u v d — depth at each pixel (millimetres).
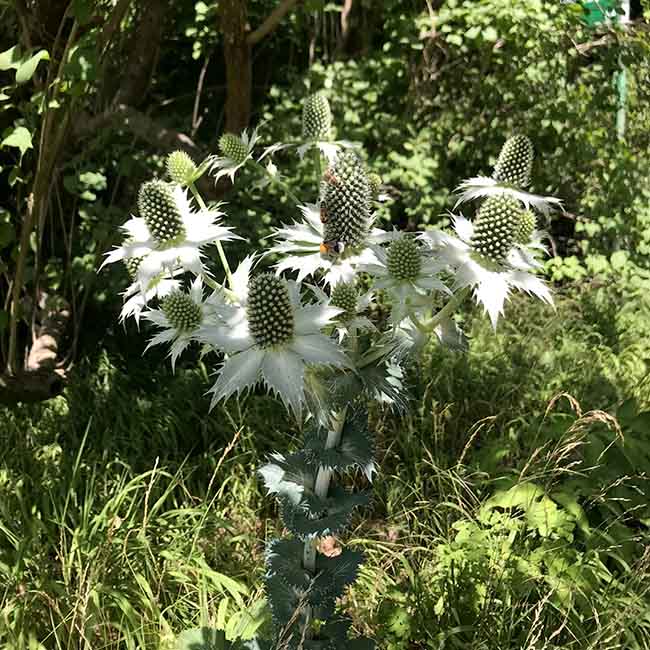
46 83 653
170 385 811
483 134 1071
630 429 647
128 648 496
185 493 672
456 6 1060
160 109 1186
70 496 627
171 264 365
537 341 872
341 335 351
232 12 755
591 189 1085
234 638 517
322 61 1194
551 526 559
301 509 394
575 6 1043
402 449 711
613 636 492
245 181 908
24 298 859
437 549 573
